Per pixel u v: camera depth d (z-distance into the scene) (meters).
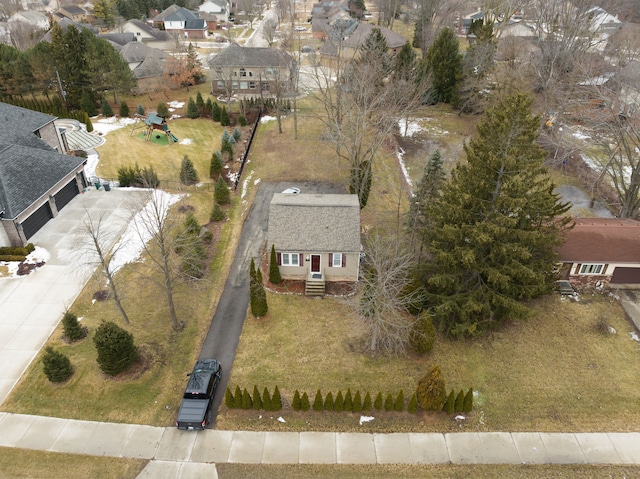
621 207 40.81
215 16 112.56
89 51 57.25
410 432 23.31
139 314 29.67
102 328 24.34
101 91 61.66
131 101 65.69
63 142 48.69
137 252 34.72
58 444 22.38
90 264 30.86
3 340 27.52
